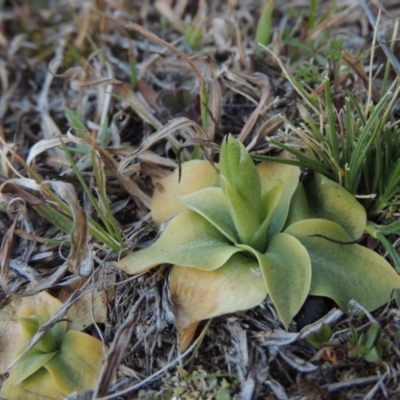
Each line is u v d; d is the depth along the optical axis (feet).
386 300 0.82
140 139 1.12
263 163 0.91
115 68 1.27
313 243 0.84
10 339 0.88
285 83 1.12
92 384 0.82
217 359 0.82
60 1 1.45
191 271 0.82
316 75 1.01
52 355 0.83
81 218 0.79
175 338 0.83
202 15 1.32
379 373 0.77
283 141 0.95
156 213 0.92
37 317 0.87
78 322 0.87
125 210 1.00
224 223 0.84
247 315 0.82
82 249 0.80
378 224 0.90
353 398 0.76
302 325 0.81
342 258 0.83
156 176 0.99
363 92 0.99
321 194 0.89
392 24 1.21
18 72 1.29
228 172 0.79
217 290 0.81
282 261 0.80
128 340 0.79
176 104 1.06
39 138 1.16
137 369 0.83
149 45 1.31
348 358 0.78
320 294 0.80
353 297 0.81
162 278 0.86
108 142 1.10
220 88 1.01
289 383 0.78
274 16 1.36
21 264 0.94
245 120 1.08
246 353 0.79
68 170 1.04
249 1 1.38
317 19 1.29
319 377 0.77
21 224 0.99
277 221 0.86
